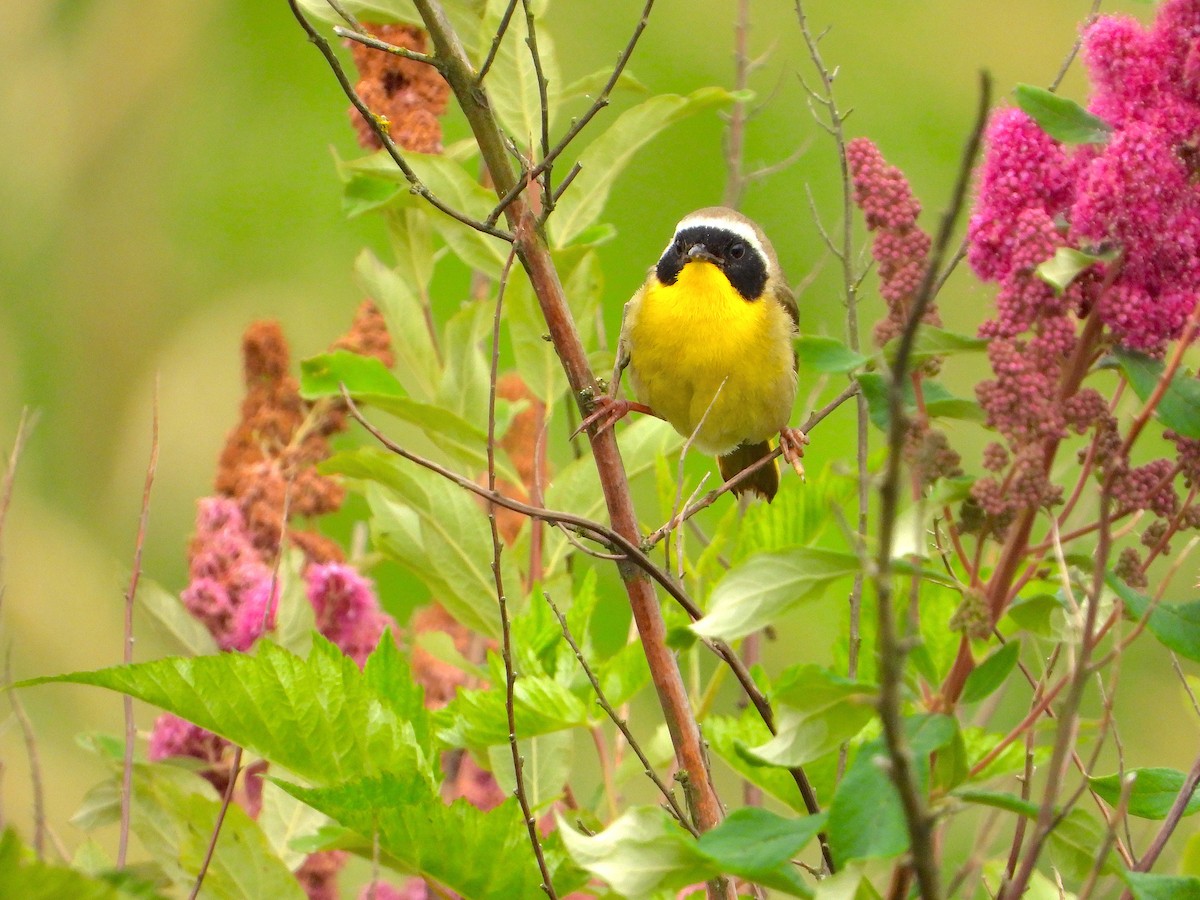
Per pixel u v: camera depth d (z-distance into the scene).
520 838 6.73
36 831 7.05
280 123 22.41
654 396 12.38
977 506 6.21
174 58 22.31
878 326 6.40
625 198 21.97
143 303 21.23
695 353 11.95
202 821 7.18
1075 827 6.32
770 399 12.31
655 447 10.61
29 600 16.59
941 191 21.05
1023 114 6.29
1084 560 6.11
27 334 20.86
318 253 21.89
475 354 10.40
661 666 7.32
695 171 21.95
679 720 7.25
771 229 21.27
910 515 5.99
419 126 10.97
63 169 21.78
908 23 22.47
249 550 9.29
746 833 5.75
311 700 6.98
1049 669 6.95
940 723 5.75
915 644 4.79
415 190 7.45
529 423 12.20
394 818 6.68
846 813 5.57
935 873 4.89
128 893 5.50
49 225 21.48
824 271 20.55
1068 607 5.96
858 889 5.95
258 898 7.19
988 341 6.11
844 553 5.77
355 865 10.12
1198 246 6.10
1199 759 6.42
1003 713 14.23
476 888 6.82
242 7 22.56
